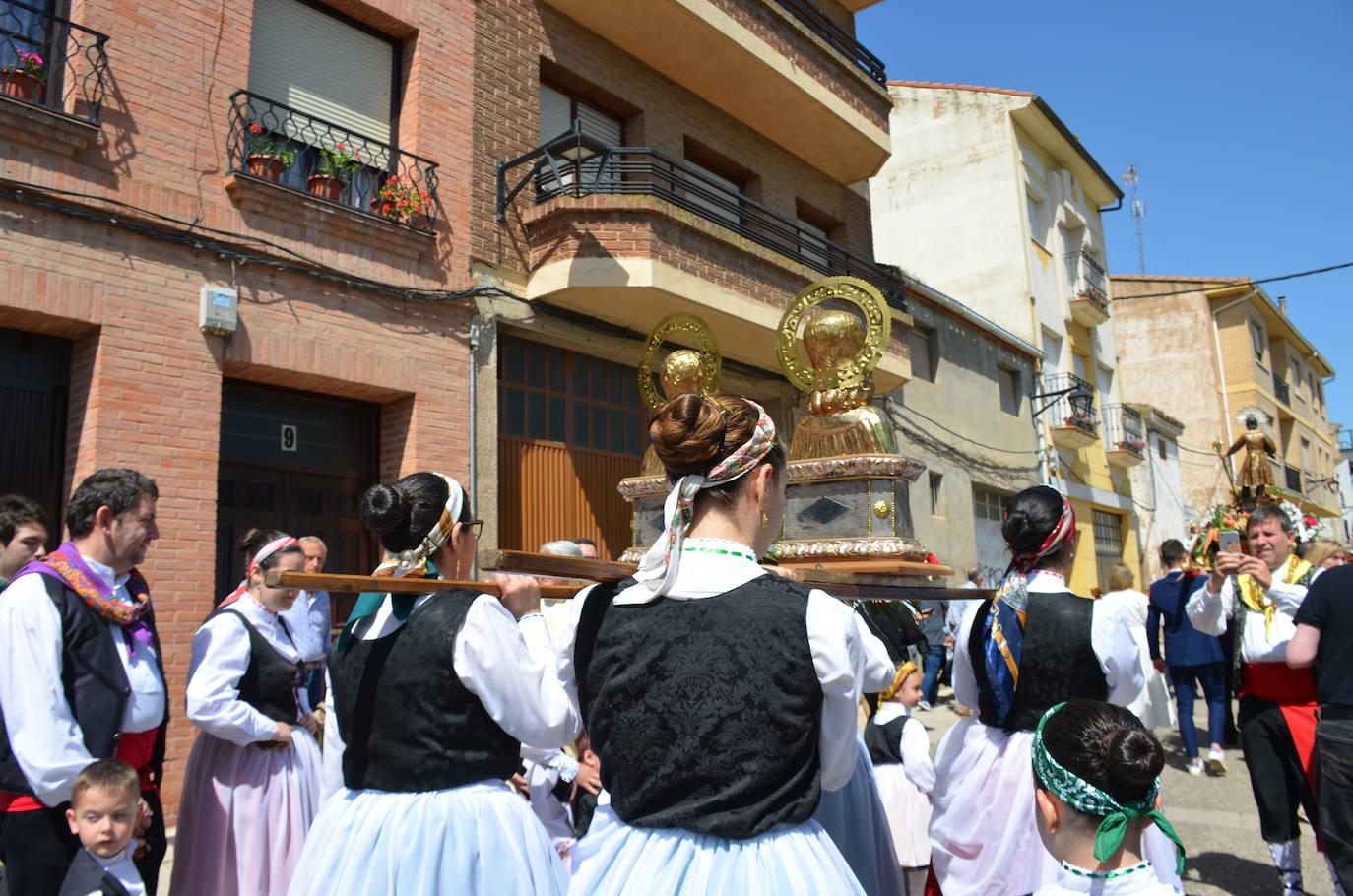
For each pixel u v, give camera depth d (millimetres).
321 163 7148
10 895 2654
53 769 2576
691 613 1629
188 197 6273
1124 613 2775
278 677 3314
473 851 2037
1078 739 1716
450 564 2285
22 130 5496
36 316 5594
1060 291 19609
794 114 11383
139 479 2975
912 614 3113
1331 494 37375
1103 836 1675
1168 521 23484
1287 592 3955
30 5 5812
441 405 7617
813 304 3305
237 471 6758
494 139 8445
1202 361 27281
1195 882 4637
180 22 6414
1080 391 19094
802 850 1563
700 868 1521
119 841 2652
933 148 19375
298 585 1578
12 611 2637
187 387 6109
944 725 8953
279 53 7207
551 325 8656
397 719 2105
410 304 7512
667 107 10453
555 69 9273
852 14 13961
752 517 1778
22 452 5738
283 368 6637
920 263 19141
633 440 9859
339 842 2092
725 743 1543
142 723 2896
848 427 2980
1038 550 2863
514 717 2047
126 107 6043
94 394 5738
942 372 14625
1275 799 3988
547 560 1665
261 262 6551
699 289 8648
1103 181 21672
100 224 5840
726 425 1749
